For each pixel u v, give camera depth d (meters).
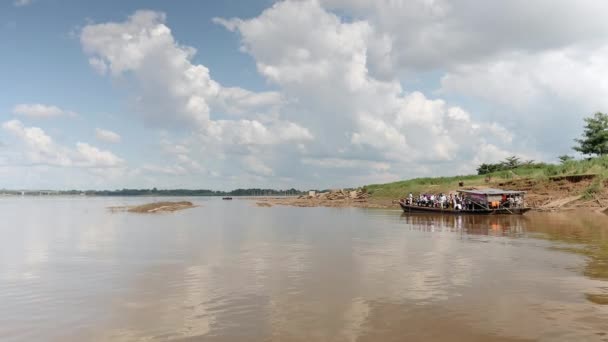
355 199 79.06
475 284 13.69
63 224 38.19
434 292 12.78
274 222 39.16
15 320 10.82
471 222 36.19
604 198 43.38
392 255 19.34
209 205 87.56
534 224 32.69
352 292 12.88
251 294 12.81
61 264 18.03
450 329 9.69
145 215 51.84
